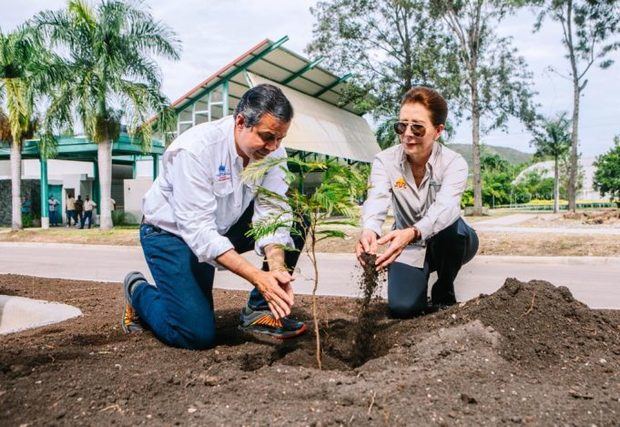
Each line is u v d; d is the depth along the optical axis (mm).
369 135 35250
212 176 2867
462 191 3553
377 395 2082
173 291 2922
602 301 5566
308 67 25938
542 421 1846
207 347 3000
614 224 18797
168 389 2215
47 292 5531
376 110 28500
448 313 3248
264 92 2633
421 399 2035
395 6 27234
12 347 2934
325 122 28891
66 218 27172
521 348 2672
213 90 23969
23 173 30219
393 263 3760
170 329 2984
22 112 19047
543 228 16766
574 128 32031
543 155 36688
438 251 3947
